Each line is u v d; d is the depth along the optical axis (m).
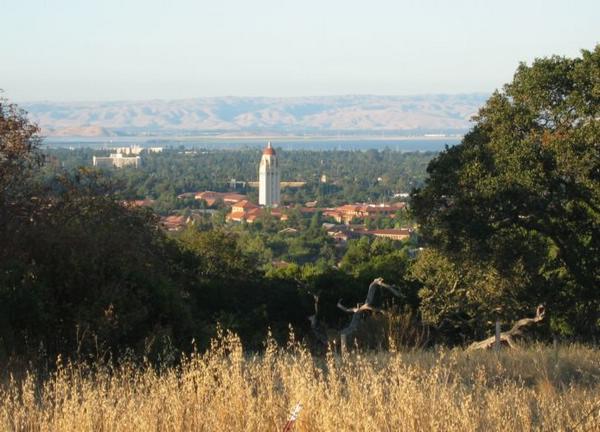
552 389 10.98
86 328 15.17
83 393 9.56
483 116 27.47
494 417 8.60
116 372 11.50
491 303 26.44
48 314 15.52
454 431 8.12
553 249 30.20
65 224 18.84
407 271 33.81
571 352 15.89
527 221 26.12
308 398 8.45
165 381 9.88
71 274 16.39
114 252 17.48
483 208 25.70
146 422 8.43
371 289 24.73
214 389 9.47
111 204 26.78
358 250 54.28
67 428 8.38
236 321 29.95
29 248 16.95
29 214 19.72
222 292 36.09
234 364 9.80
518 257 25.48
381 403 8.46
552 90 26.00
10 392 10.51
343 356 11.80
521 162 24.77
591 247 26.38
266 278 40.72
